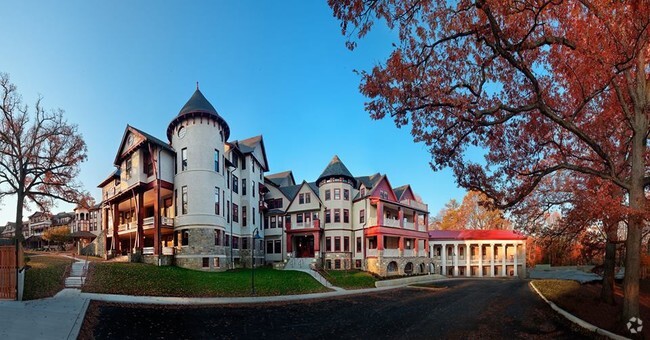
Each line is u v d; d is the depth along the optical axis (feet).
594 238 55.06
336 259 125.39
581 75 36.81
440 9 31.89
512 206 46.52
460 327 44.83
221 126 100.17
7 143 85.81
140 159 92.99
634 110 37.65
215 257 92.17
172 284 65.87
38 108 89.81
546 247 57.98
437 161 42.70
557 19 33.71
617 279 87.20
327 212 129.49
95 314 42.16
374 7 29.76
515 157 44.91
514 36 32.50
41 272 59.06
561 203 48.65
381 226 118.93
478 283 107.76
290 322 45.93
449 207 232.53
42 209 95.35
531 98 41.34
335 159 134.62
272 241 134.00
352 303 63.21
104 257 101.76
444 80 34.81
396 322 47.32
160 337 35.81
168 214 101.81
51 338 31.40
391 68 32.07
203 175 92.53
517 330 43.32
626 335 36.78
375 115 35.65
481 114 33.86
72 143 95.40
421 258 139.54
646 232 52.95
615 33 31.30
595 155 46.70
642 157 36.63
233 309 52.29
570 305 55.77
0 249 45.16
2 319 35.24
